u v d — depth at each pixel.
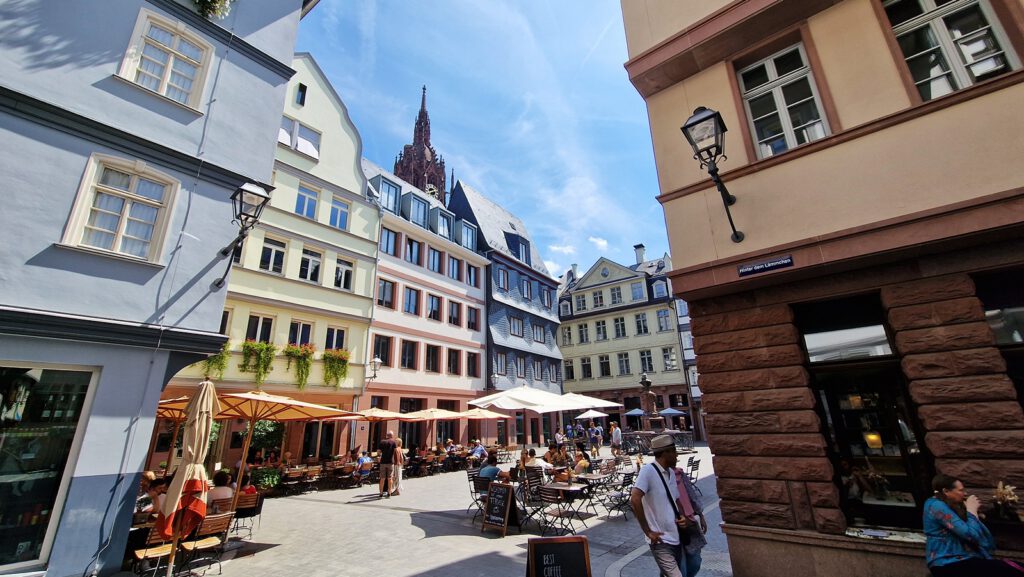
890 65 5.58
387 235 23.53
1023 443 4.23
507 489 8.70
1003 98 4.78
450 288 27.05
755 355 5.88
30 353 6.27
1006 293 4.79
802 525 5.18
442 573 6.26
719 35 6.76
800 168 5.83
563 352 42.62
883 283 5.26
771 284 5.91
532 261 36.88
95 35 7.93
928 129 5.12
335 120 20.94
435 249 26.81
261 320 16.94
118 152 7.77
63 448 6.39
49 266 6.74
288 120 19.09
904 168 5.16
